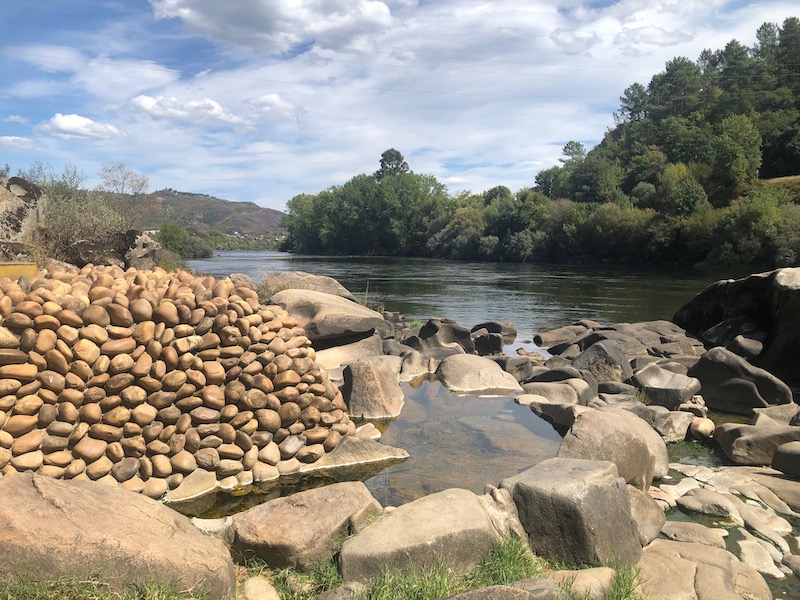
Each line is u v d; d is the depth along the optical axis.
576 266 60.78
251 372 6.66
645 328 16.23
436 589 3.96
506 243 75.19
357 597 3.90
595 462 5.27
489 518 4.71
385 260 78.19
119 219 21.86
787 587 4.72
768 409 8.78
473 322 21.17
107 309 6.16
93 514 3.90
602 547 4.61
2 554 3.42
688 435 8.46
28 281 6.34
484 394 10.16
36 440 5.67
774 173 77.25
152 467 6.09
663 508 6.07
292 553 4.47
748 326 13.73
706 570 4.63
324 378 7.24
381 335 14.30
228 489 6.34
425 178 104.69
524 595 3.48
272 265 56.56
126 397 6.06
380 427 8.30
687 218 58.19
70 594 3.41
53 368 5.82
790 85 95.38
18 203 16.12
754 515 5.89
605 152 99.62
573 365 11.49
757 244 49.84
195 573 3.77
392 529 4.48
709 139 78.56
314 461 6.91
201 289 6.86
